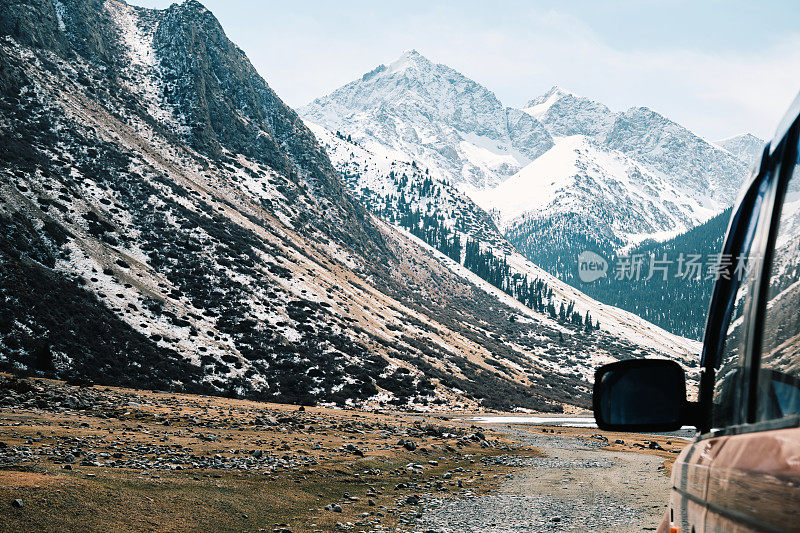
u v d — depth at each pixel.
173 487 22.70
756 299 2.85
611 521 24.02
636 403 3.97
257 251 170.00
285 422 56.06
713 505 2.93
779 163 2.75
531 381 181.38
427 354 161.75
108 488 20.62
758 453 2.38
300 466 31.75
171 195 172.38
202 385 99.50
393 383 127.44
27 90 176.50
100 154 169.00
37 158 147.25
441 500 27.80
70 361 88.31
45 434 32.22
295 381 113.50
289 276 164.38
